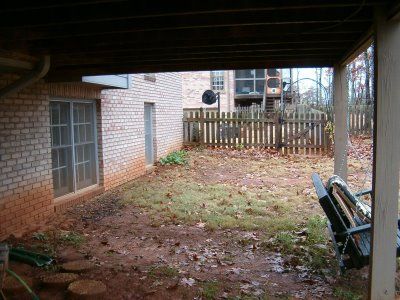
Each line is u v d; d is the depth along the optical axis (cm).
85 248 562
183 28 427
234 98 2484
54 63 616
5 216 605
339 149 630
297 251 539
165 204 804
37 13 390
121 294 417
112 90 952
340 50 560
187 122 1588
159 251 554
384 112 343
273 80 2386
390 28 336
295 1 347
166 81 1357
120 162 995
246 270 487
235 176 1106
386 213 351
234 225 661
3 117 601
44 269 477
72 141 816
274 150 1510
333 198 530
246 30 450
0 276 367
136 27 420
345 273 470
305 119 1463
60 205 746
